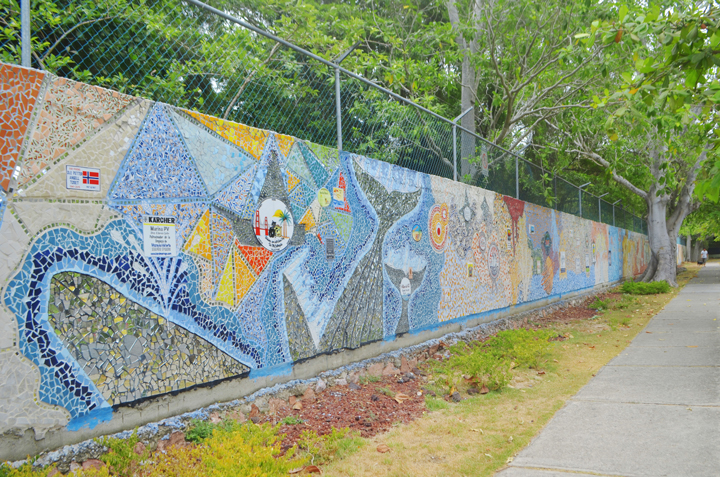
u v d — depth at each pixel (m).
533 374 5.98
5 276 2.80
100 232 3.24
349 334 5.43
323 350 5.05
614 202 20.84
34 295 2.91
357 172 5.72
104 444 3.13
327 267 5.17
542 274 11.40
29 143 2.94
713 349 6.93
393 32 10.45
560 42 9.55
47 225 2.98
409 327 6.50
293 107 5.89
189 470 2.76
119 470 2.88
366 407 4.59
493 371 5.34
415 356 6.35
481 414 4.49
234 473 2.67
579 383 5.50
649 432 3.82
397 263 6.34
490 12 9.75
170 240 3.64
